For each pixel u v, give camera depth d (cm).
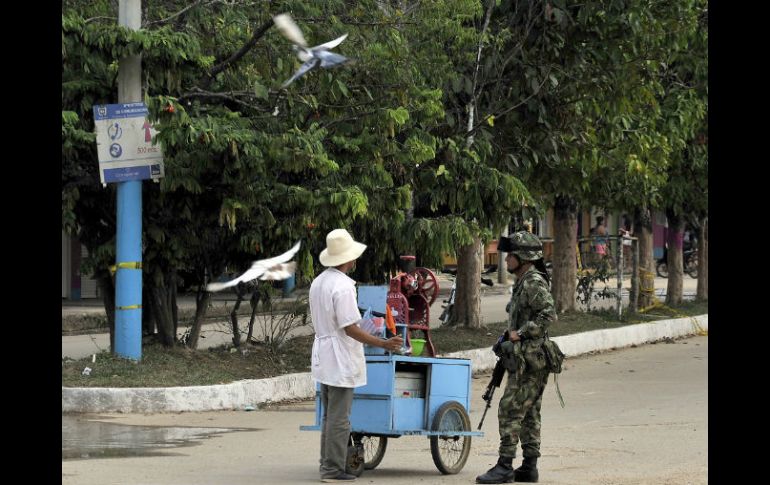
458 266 2814
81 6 1998
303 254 2005
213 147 1795
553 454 1476
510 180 2316
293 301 2653
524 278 1312
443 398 1389
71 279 4019
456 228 2222
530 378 1292
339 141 2036
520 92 2531
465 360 1412
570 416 1842
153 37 1802
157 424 1667
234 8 2055
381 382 1345
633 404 1984
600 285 4866
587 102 2627
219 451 1464
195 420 1717
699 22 2934
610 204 3309
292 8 1977
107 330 3303
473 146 2422
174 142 1780
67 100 1931
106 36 1791
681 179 3431
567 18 2462
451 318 2836
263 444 1527
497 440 1642
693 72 3148
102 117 1838
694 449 1509
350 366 1277
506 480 1289
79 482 1227
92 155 1952
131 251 1897
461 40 2316
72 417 1698
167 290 2078
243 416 1783
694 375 2417
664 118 3061
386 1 2275
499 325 2936
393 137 2130
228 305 3834
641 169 2677
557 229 3262
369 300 1606
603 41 2573
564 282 3262
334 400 1284
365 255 2392
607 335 2970
